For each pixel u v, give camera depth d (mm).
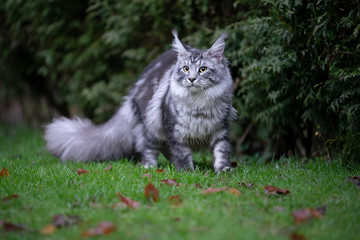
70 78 12086
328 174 6129
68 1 11250
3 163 7613
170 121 6906
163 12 9664
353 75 6246
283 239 3824
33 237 4016
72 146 8500
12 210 4676
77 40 11461
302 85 7426
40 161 8195
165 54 8125
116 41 10367
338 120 7445
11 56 13273
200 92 6590
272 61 7332
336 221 4305
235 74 9047
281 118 8320
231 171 6469
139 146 7941
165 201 4934
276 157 8859
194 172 6273
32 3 11125
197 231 4039
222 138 6938
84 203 4867
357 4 6469
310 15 7020
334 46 6684
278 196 5176
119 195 4969
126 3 10016
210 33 9078
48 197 5129
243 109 8836
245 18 8562
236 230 4020
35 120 14172
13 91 13789
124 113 8234
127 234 4008
